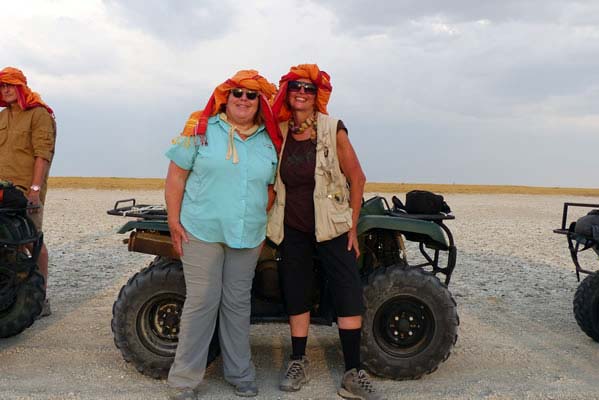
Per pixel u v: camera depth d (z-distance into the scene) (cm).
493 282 902
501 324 656
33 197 587
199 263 420
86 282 834
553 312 720
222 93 416
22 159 593
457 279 923
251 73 416
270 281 473
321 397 436
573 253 594
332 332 603
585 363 528
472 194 4509
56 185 4128
